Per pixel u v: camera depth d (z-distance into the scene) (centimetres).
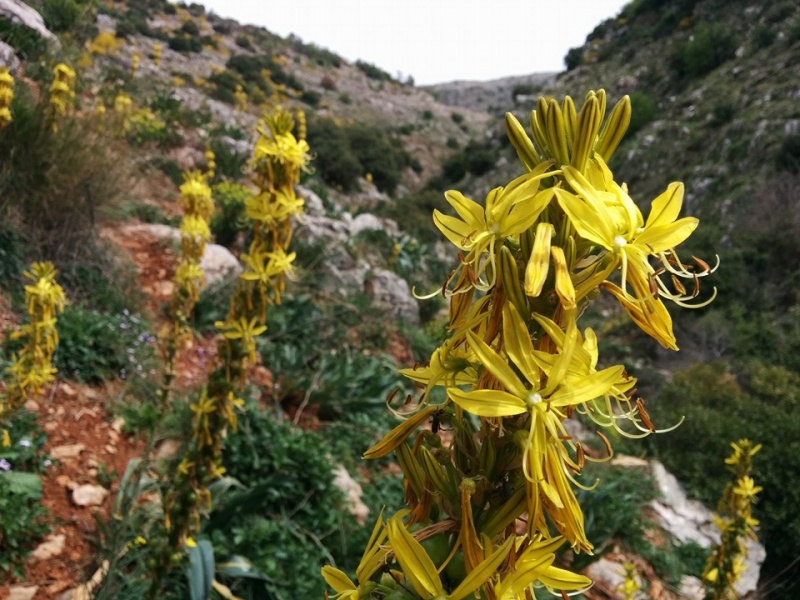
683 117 2434
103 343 536
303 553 416
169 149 1276
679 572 609
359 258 1100
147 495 416
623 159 2483
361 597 102
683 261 1528
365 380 717
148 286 730
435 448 105
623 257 94
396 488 571
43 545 354
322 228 1109
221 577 384
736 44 2734
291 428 548
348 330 856
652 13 3853
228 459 470
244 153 1435
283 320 745
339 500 490
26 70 944
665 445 838
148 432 466
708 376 981
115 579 338
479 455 99
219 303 739
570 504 90
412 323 1099
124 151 841
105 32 2683
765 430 821
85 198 661
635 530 626
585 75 3800
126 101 1110
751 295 1380
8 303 545
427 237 2080
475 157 3653
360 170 2967
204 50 3869
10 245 581
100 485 412
